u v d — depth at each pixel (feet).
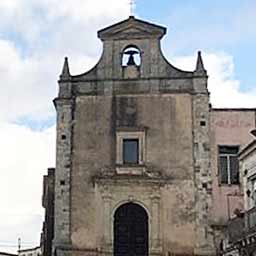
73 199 139.85
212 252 135.23
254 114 144.77
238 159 134.62
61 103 145.69
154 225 137.49
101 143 142.61
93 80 146.72
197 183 139.54
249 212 114.42
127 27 149.38
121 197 139.44
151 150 141.49
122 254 136.98
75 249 136.77
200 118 143.02
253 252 113.19
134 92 145.18
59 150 142.82
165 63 146.82
